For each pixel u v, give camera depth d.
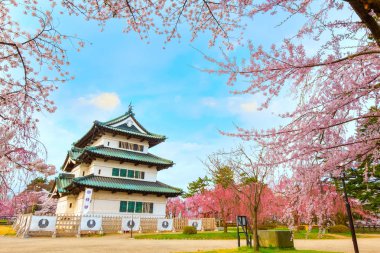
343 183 5.45
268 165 4.50
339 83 4.13
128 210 28.52
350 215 8.02
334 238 21.67
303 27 3.81
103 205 27.23
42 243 16.53
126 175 30.22
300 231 22.88
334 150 4.23
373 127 4.05
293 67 3.75
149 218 27.83
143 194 29.97
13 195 5.05
